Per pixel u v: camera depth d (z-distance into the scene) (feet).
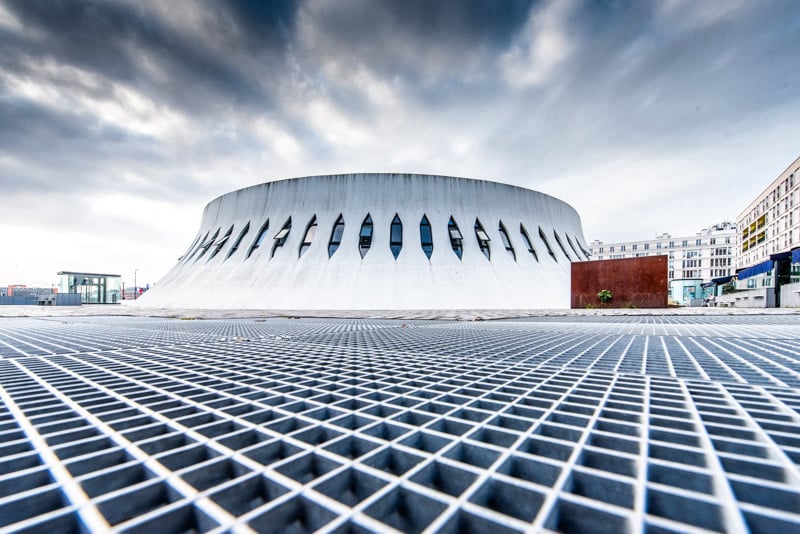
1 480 5.83
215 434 8.64
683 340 27.40
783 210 189.88
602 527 4.87
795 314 70.33
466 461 7.19
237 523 4.73
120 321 57.77
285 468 6.51
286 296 118.11
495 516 4.74
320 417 9.64
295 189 137.69
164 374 15.34
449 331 37.24
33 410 9.98
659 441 7.54
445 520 4.72
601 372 15.40
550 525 4.97
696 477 6.00
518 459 6.64
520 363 17.75
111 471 6.16
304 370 16.08
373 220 130.31
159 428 8.66
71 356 20.84
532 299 124.67
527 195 148.56
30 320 60.75
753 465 6.40
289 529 5.08
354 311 100.78
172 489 5.62
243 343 26.96
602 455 6.84
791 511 5.28
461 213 134.21
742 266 261.03
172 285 140.05
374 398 11.40
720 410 10.05
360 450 7.60
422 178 134.62
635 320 54.85
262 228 137.59
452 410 9.77
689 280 263.49
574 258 154.92
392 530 4.44
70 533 4.87
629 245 403.34
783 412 9.48
